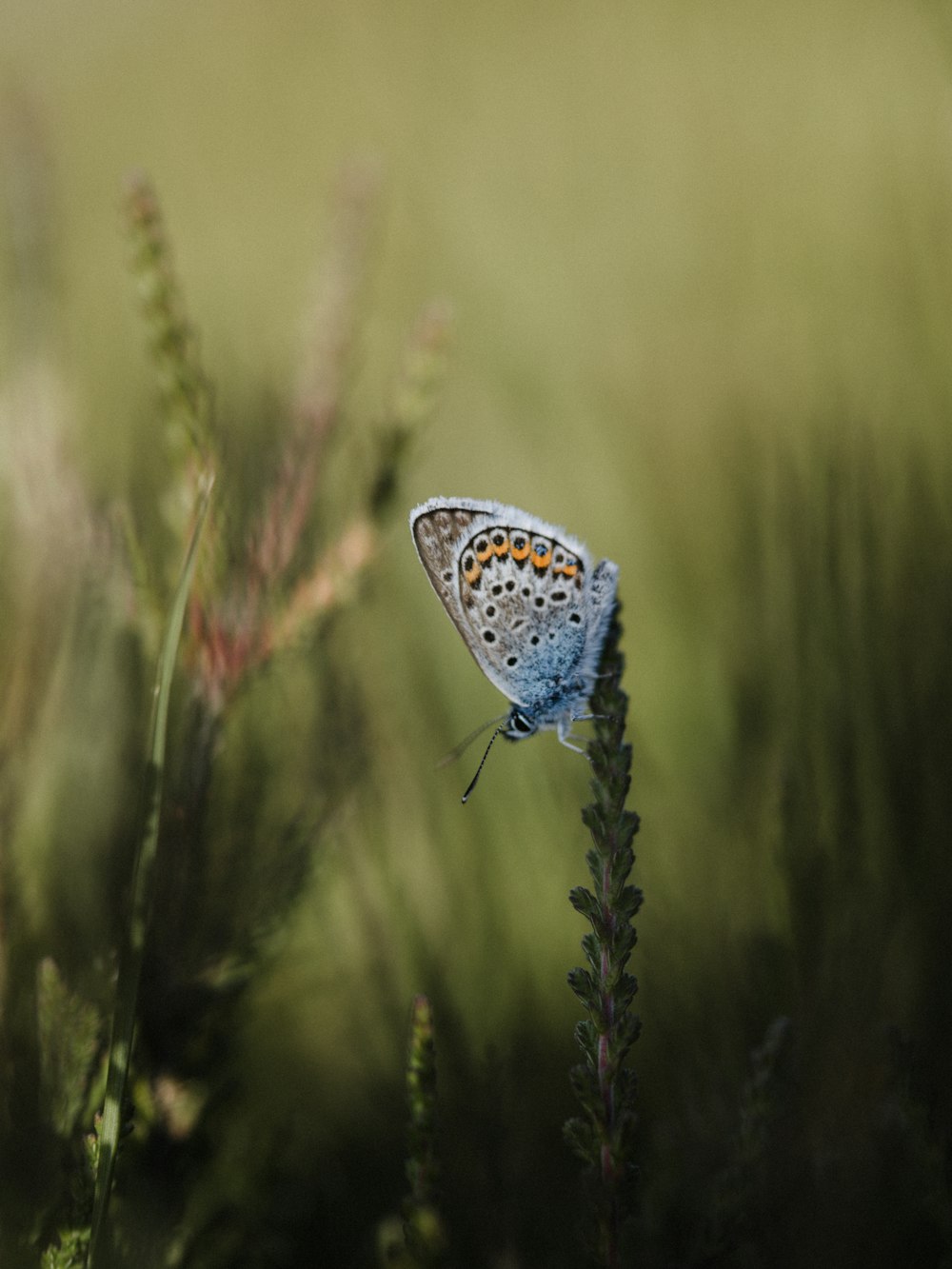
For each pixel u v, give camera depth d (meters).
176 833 0.48
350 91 1.12
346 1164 0.49
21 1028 0.47
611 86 0.90
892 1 0.77
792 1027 0.47
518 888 0.49
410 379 0.48
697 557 0.51
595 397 0.55
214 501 0.48
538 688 0.49
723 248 0.57
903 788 0.48
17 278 0.49
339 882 0.49
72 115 1.28
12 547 0.48
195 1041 0.48
